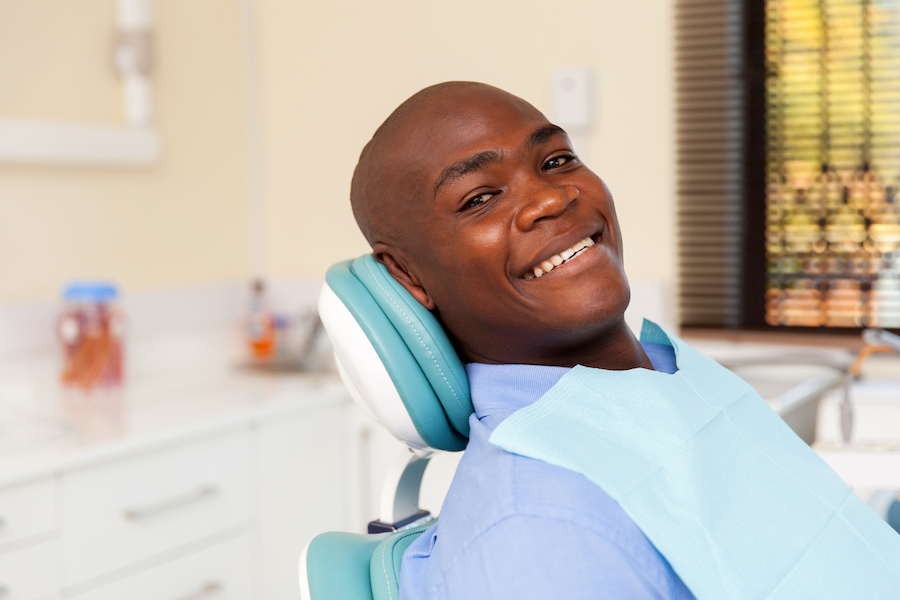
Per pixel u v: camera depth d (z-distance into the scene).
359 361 0.85
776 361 1.89
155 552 1.76
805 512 0.73
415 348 0.85
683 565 0.61
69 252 2.22
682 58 2.32
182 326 2.48
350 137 2.66
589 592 0.58
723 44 2.29
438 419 0.87
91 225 2.27
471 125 0.79
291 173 2.75
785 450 0.80
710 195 2.34
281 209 2.78
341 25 2.64
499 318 0.80
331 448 2.18
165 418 1.85
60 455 1.58
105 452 1.64
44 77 2.15
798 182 2.30
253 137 2.74
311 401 2.10
